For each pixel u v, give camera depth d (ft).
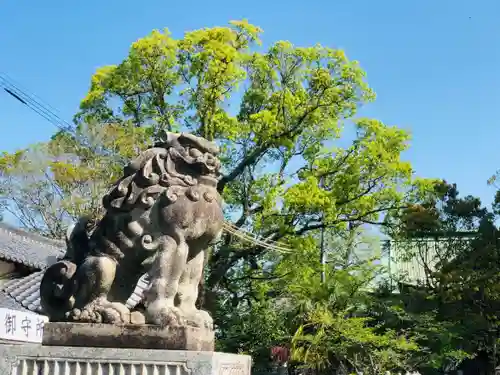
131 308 20.07
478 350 97.09
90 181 70.18
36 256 70.85
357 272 89.10
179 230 19.56
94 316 19.38
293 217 76.28
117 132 72.28
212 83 73.36
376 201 80.69
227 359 18.93
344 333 73.51
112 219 20.12
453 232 99.45
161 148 20.75
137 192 19.97
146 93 77.71
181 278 20.22
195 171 20.42
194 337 18.70
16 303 58.08
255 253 77.56
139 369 18.21
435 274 93.97
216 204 20.71
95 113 77.41
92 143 72.23
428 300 92.89
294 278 80.33
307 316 78.48
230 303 84.28
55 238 83.56
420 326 83.87
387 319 85.66
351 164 76.95
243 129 76.74
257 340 81.41
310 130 79.61
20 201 80.07
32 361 19.06
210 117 75.87
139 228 19.83
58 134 72.95
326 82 75.31
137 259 19.88
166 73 74.84
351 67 75.66
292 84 78.28
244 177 78.89
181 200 19.75
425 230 92.94
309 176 75.31
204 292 72.08
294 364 82.23
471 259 93.56
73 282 19.90
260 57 76.79
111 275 19.69
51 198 79.71
